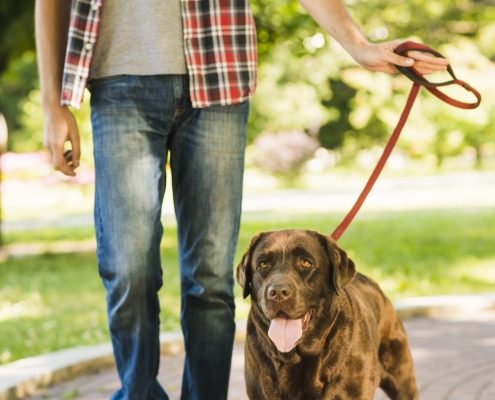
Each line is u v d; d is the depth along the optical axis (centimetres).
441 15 2481
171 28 440
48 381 709
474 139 2997
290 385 438
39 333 930
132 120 438
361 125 3219
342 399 443
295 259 429
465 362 754
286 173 3709
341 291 450
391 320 521
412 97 476
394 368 526
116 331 451
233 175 455
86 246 1850
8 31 1557
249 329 449
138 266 441
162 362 793
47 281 1345
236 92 448
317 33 1539
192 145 449
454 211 2330
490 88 2700
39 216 2766
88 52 441
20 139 4150
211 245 456
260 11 1499
